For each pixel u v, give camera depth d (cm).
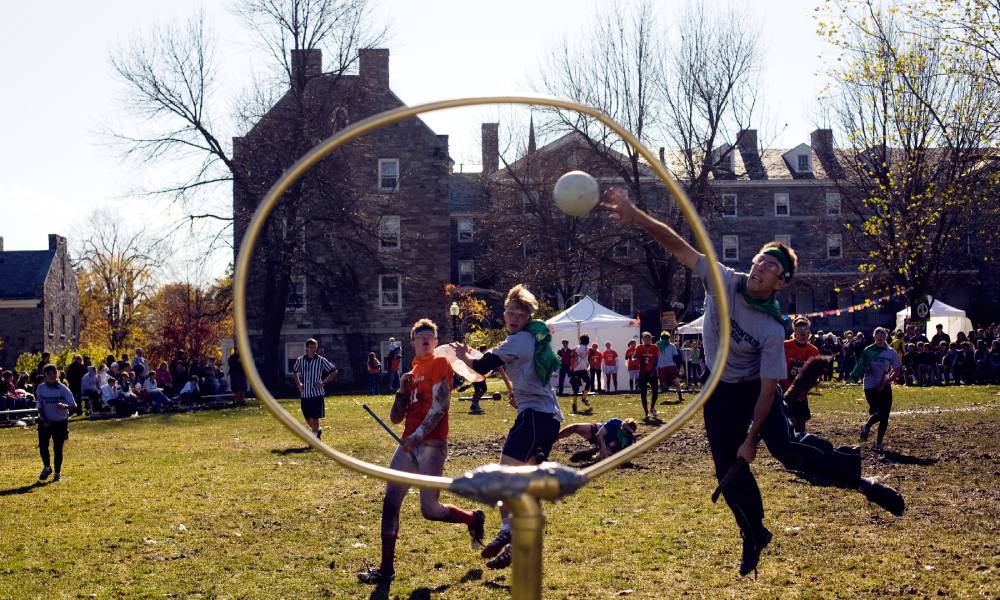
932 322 3616
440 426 631
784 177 5891
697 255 455
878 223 2992
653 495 930
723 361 232
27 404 2467
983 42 2170
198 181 3462
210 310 5053
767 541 481
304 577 645
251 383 209
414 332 631
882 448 1234
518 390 612
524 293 611
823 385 2834
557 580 619
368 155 3947
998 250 4922
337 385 4419
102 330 6119
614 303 5294
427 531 787
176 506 922
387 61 4566
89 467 1276
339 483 1059
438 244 4588
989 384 2686
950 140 2694
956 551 670
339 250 4456
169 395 2992
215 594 605
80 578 649
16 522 856
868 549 684
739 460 439
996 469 1056
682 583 607
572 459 1140
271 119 3612
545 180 4047
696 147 3978
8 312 5228
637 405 2208
